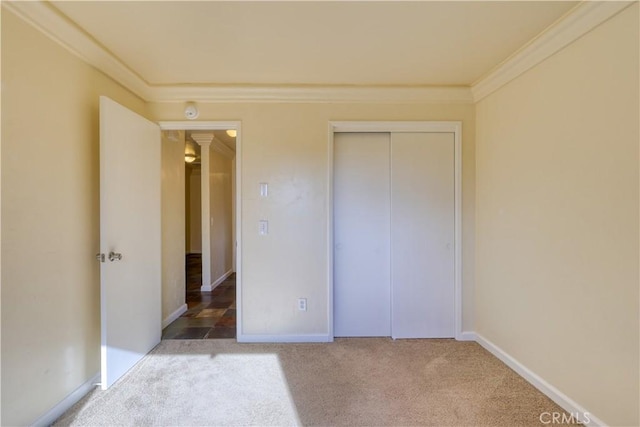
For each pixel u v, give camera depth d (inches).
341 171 117.2
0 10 58.7
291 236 112.6
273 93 110.1
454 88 110.0
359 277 117.7
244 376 89.6
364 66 95.3
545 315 79.7
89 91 82.6
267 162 112.0
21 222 62.6
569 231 72.2
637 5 57.2
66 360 74.0
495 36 78.5
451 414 72.9
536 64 82.0
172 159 138.7
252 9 67.7
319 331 113.3
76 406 75.5
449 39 80.0
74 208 76.9
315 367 94.5
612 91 62.1
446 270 115.1
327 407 75.6
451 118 112.9
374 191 117.2
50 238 69.7
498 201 99.3
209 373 91.3
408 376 89.3
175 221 141.2
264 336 112.7
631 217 58.9
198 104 111.7
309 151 112.2
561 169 74.4
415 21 72.3
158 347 108.9
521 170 88.4
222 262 215.2
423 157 114.7
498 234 99.4
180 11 68.3
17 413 61.7
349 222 117.3
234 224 240.8
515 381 86.4
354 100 111.7
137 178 97.2
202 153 186.4
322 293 113.1
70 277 75.5
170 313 135.3
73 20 71.0
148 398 79.0
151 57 89.3
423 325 115.2
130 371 92.3
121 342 88.7
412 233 114.8
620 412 61.2
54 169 70.9
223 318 140.4
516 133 90.4
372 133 116.6
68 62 75.0
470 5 66.4
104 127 81.4
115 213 85.7
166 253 132.0
